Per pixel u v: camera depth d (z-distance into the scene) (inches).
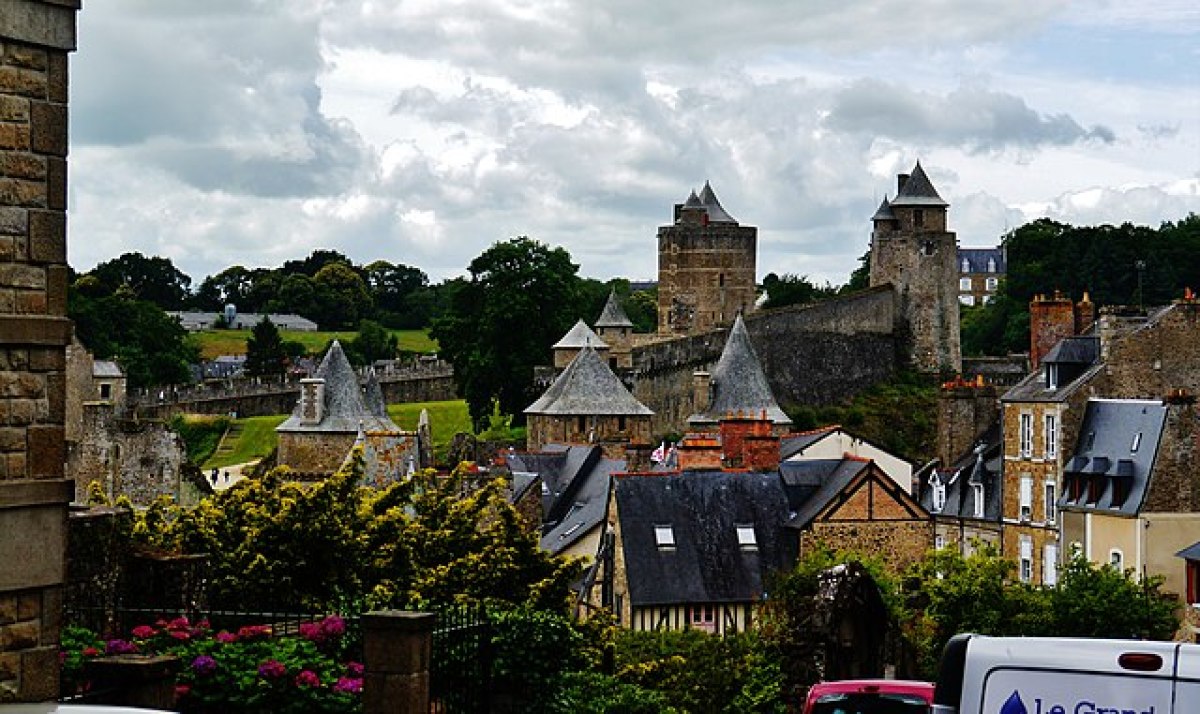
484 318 4916.3
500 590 1156.5
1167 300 6254.9
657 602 1969.7
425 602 953.5
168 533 1077.1
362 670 761.6
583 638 1065.5
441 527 1195.9
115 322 6397.6
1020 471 2645.2
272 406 5575.8
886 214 5393.7
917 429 5049.2
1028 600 1882.4
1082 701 506.0
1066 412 2546.8
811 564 1684.3
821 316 5167.3
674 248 6048.2
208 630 796.0
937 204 5378.9
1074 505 2475.4
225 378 5885.8
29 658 565.3
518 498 2625.5
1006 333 6525.6
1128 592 1919.3
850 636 1336.1
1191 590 2124.8
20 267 564.7
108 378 4995.1
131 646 730.2
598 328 5698.8
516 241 4995.1
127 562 922.7
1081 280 6441.9
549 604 1176.8
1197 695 497.7
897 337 5349.4
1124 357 2583.7
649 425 4136.3
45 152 571.2
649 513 2041.1
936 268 5383.9
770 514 2068.2
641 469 2667.3
